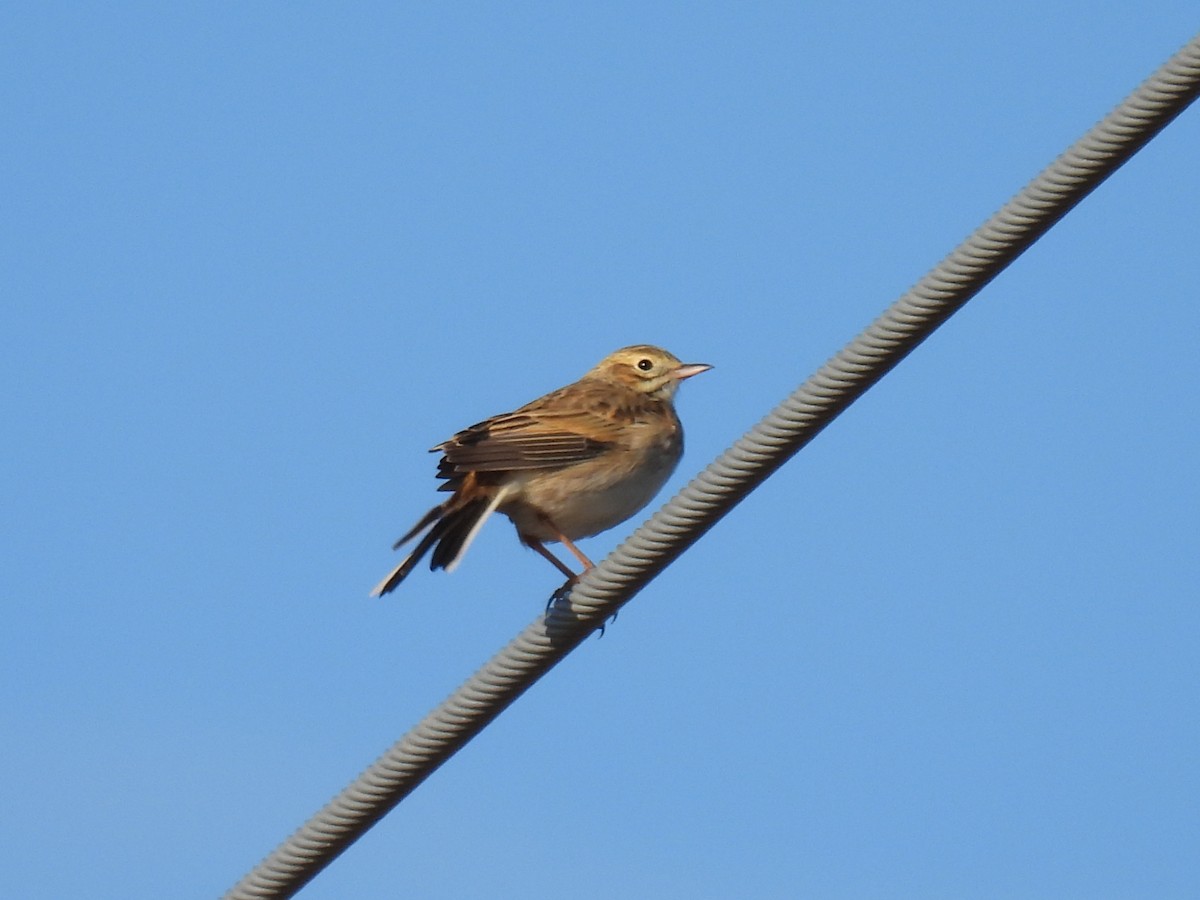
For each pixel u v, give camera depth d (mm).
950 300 11141
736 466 11836
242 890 13133
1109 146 10555
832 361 11500
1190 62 10266
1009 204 10883
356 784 12828
